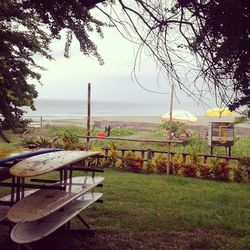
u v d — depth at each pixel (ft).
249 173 41.68
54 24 18.01
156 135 94.17
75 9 17.25
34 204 16.03
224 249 19.56
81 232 20.79
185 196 31.37
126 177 39.73
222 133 51.44
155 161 44.93
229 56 14.40
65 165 17.81
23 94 23.93
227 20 14.06
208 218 24.86
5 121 23.03
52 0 17.04
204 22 14.82
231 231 22.49
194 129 121.08
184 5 15.03
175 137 81.41
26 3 17.49
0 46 22.08
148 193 31.86
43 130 93.15
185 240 20.75
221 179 42.22
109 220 23.61
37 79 25.11
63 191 18.19
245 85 14.66
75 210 18.44
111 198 29.55
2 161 18.16
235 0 13.64
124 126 140.67
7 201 17.74
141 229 22.25
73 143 49.80
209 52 14.85
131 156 45.70
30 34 23.61
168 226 22.88
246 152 64.08
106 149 47.57
